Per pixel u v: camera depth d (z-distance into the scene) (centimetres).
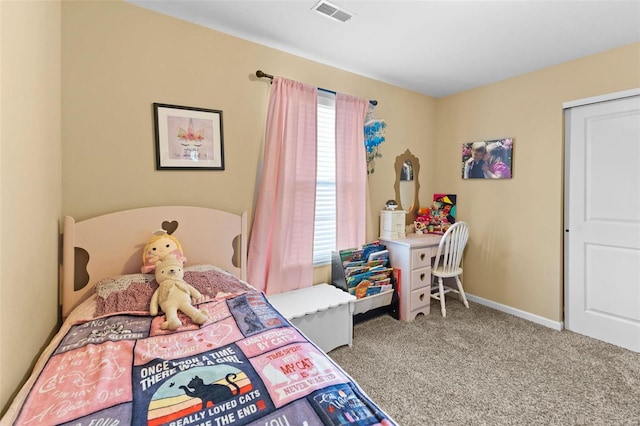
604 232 241
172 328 128
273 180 230
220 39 213
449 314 296
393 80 304
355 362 211
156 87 190
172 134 196
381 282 277
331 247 282
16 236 99
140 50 184
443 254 318
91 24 170
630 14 187
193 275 172
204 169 209
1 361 87
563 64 257
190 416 78
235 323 135
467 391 180
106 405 82
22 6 104
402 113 326
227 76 216
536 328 266
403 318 281
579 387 184
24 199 106
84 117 169
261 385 90
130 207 184
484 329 263
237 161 223
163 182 194
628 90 223
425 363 210
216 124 212
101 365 100
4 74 89
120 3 178
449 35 216
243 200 227
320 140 271
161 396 86
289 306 214
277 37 221
